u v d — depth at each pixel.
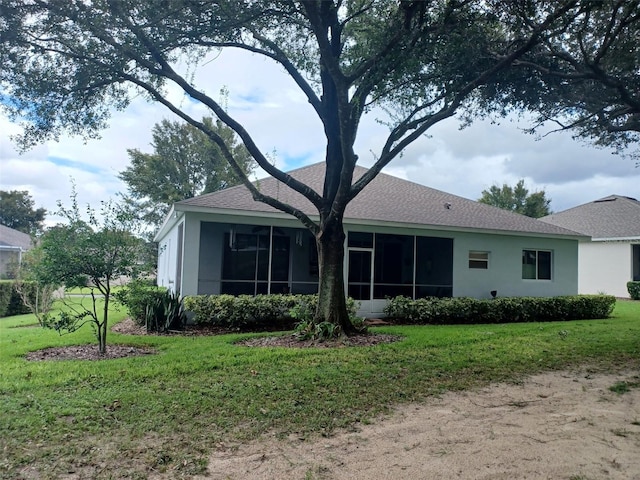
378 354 7.43
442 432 4.19
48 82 7.91
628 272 22.08
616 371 6.79
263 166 8.55
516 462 3.54
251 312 10.65
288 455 3.62
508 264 14.86
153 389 5.30
